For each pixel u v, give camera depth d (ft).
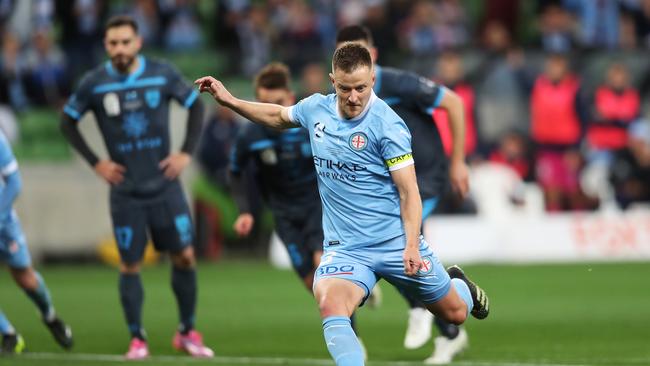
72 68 221.25
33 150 207.31
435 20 219.20
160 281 164.25
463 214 186.29
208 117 197.06
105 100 94.32
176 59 224.12
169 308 132.36
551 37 218.59
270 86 89.81
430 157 92.73
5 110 208.23
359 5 223.10
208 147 190.49
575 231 186.09
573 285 151.64
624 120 192.75
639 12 220.64
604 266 175.63
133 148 94.48
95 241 190.08
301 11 221.66
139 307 94.02
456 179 92.12
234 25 225.56
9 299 143.64
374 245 68.54
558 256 185.78
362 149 66.90
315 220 93.76
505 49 211.82
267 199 97.45
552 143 192.85
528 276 163.63
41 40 214.07
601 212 189.57
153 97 94.63
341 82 64.90
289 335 107.96
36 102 213.05
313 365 86.07
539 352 94.12
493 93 208.03
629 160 188.14
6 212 90.68
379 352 96.43
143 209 94.32
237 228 99.04
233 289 152.56
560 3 227.81
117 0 226.99
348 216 68.69
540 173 192.95
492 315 122.11
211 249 193.26
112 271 178.70
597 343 99.71
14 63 211.61
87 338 106.73
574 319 117.80
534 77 208.95
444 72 191.31
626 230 185.57
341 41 90.43
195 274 96.58
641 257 184.85
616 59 215.31
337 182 68.44
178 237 94.94
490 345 99.09
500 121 206.49
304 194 93.81
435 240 184.65
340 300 66.18
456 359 90.22
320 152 68.33
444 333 89.15
